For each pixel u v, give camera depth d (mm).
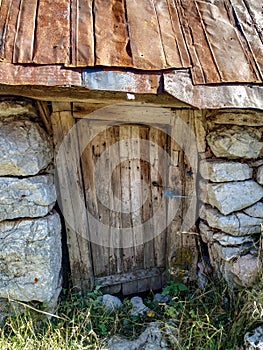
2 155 2035
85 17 1904
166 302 2686
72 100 2027
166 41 1897
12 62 1662
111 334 2332
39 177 2197
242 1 2307
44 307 2285
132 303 2699
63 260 2668
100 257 2736
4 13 1882
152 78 1735
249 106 1834
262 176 2344
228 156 2348
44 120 2250
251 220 2393
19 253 2168
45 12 1906
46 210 2207
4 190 2088
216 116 2299
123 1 2041
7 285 2207
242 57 1966
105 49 1752
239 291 2367
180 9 2133
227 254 2371
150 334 2291
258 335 1985
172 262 2764
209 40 1994
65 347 2082
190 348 2113
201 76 1805
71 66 1669
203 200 2520
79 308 2457
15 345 2037
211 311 2334
